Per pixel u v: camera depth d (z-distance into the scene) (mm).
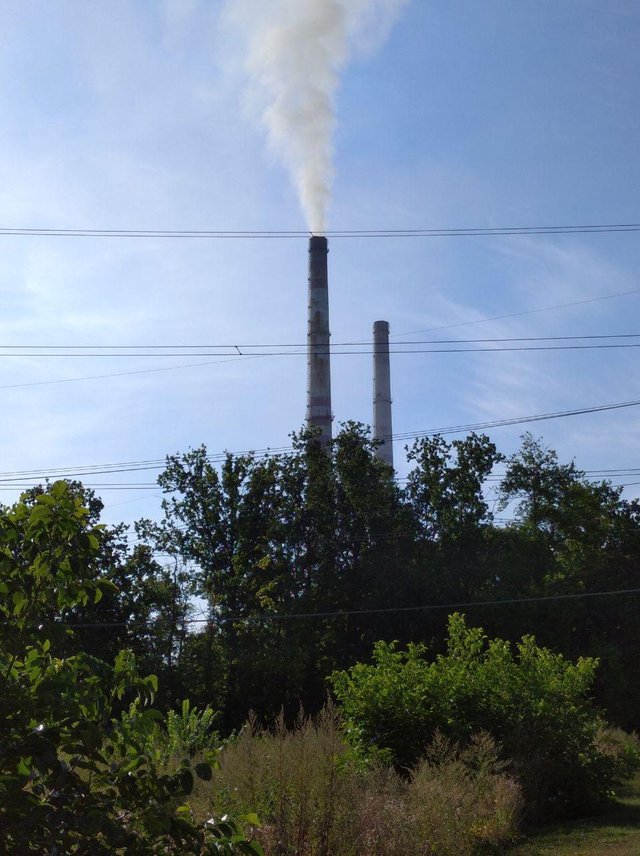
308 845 10180
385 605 44406
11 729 4273
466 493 49062
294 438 48031
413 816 11578
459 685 18688
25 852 4023
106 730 4664
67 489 4949
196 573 46062
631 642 47969
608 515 54000
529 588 46562
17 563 4652
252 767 10961
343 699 18297
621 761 20844
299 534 46250
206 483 46375
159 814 4336
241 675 42000
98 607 39531
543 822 18000
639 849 13938
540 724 18875
